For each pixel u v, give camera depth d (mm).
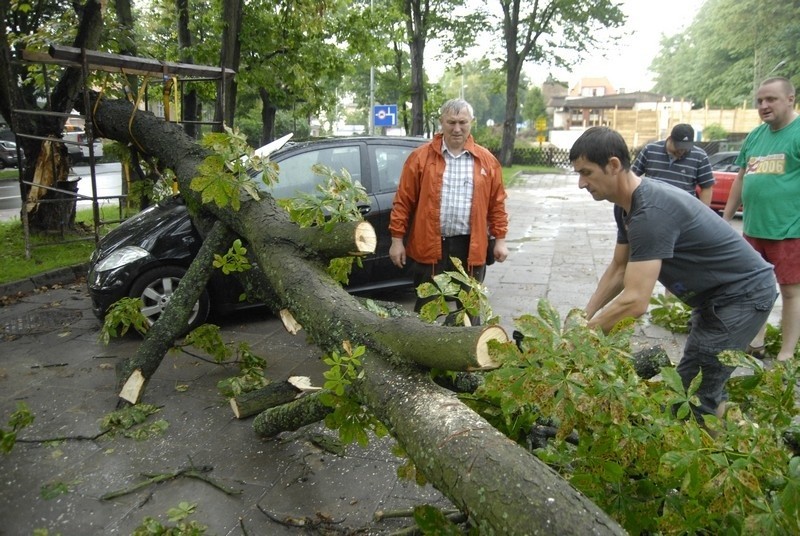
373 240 3025
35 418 3812
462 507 1716
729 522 1929
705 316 2797
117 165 24141
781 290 4387
